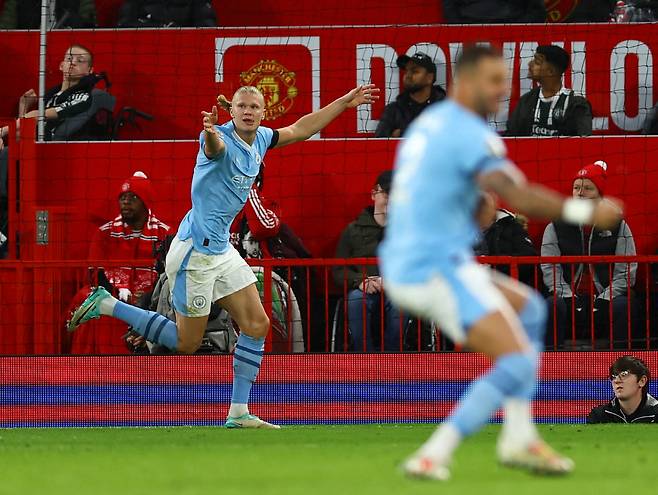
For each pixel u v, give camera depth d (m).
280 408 35.69
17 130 40.28
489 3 46.59
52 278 37.31
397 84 45.34
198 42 45.66
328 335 36.47
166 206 41.88
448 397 35.72
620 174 41.59
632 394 32.97
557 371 35.59
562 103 43.00
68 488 16.94
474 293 16.34
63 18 47.47
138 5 47.34
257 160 30.38
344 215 41.75
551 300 36.75
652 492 15.78
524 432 17.11
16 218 40.06
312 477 17.89
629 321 35.81
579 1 49.22
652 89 44.84
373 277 37.38
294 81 45.53
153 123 45.72
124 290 36.91
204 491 16.19
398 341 37.12
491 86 16.69
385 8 49.75
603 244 38.22
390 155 41.81
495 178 16.03
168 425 35.62
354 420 35.66
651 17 47.12
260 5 49.97
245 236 38.38
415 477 16.34
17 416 35.78
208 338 36.50
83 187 41.88
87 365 35.91
